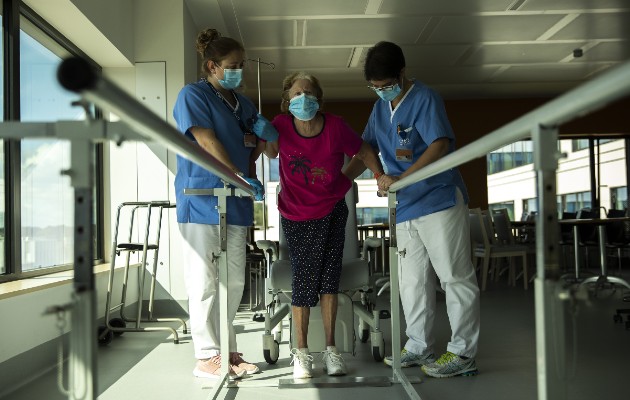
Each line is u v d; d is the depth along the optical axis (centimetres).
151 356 320
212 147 245
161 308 484
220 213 242
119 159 490
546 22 597
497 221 666
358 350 321
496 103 984
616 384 245
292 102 245
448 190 258
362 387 245
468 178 993
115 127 96
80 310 89
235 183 200
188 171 261
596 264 893
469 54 711
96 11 401
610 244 722
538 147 86
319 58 713
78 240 90
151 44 493
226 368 246
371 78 251
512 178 1005
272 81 823
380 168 279
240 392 242
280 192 268
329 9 548
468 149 122
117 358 316
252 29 600
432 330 279
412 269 275
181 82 493
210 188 251
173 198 488
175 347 345
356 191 328
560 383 87
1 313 256
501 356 298
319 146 257
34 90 375
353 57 712
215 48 250
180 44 495
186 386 255
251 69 755
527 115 89
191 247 262
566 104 74
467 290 260
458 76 822
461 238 260
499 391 235
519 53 709
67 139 92
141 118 88
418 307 276
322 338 284
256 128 248
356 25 594
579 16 580
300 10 549
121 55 465
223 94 266
